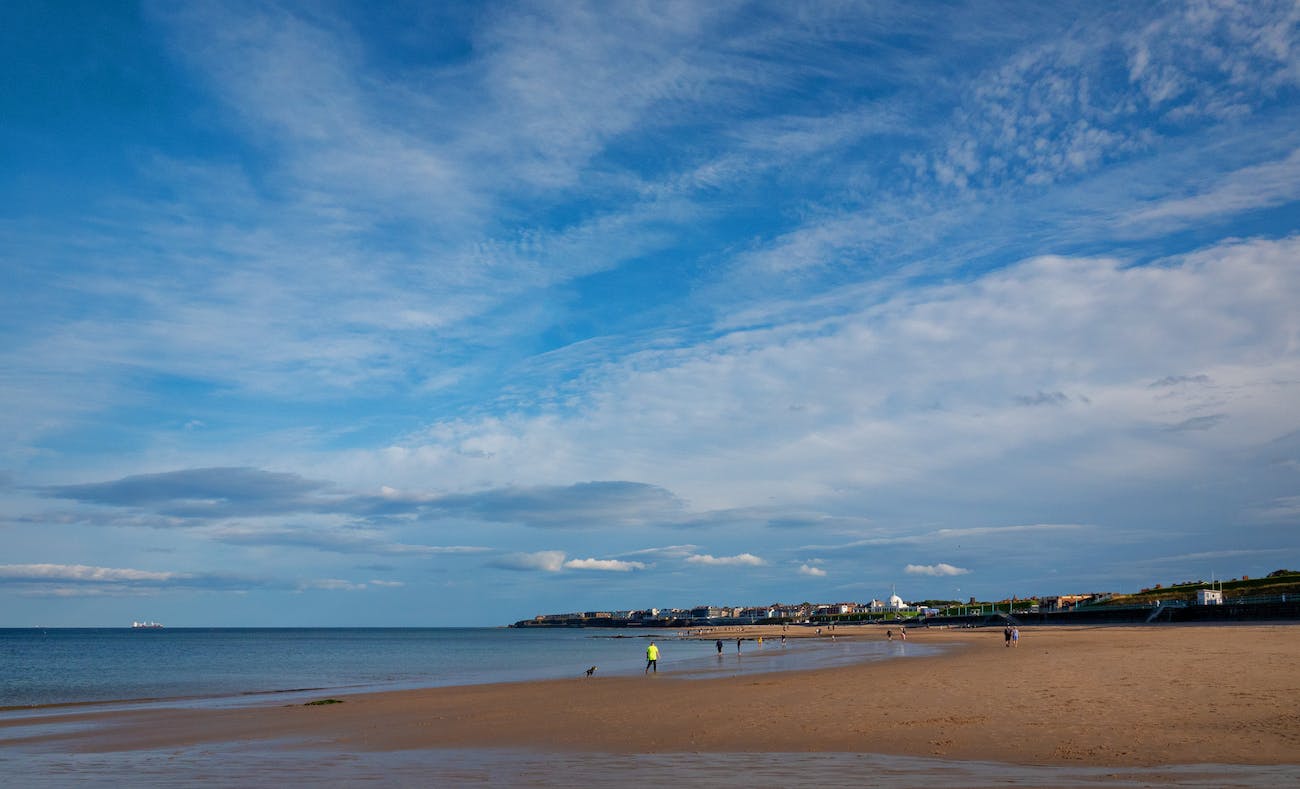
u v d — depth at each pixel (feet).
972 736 68.13
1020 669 137.39
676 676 175.22
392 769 65.51
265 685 206.28
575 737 80.33
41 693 188.65
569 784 55.11
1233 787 45.62
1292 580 583.58
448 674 237.86
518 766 64.44
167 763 73.20
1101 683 103.96
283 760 72.79
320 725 100.73
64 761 76.38
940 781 50.65
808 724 80.12
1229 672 111.55
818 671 169.68
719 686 136.77
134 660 391.24
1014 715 78.43
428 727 94.27
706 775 56.13
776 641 506.48
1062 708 81.56
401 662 341.21
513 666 286.66
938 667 158.71
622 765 62.18
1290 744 59.00
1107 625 506.89
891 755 61.62
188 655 454.40
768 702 103.19
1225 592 560.20
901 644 347.56
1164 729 66.74
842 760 60.29
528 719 97.66
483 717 102.17
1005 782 49.65
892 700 97.35
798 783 51.72
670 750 69.41
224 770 67.77
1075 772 52.13
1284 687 91.09
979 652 225.76
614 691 136.36
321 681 217.77
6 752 84.12
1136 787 46.57
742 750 67.31
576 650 477.77
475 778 59.41
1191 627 360.07
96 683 221.87
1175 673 113.09
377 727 96.43
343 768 66.90
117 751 83.41
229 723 106.42
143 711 126.41
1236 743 59.98
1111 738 63.87
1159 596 639.76
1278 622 395.55
